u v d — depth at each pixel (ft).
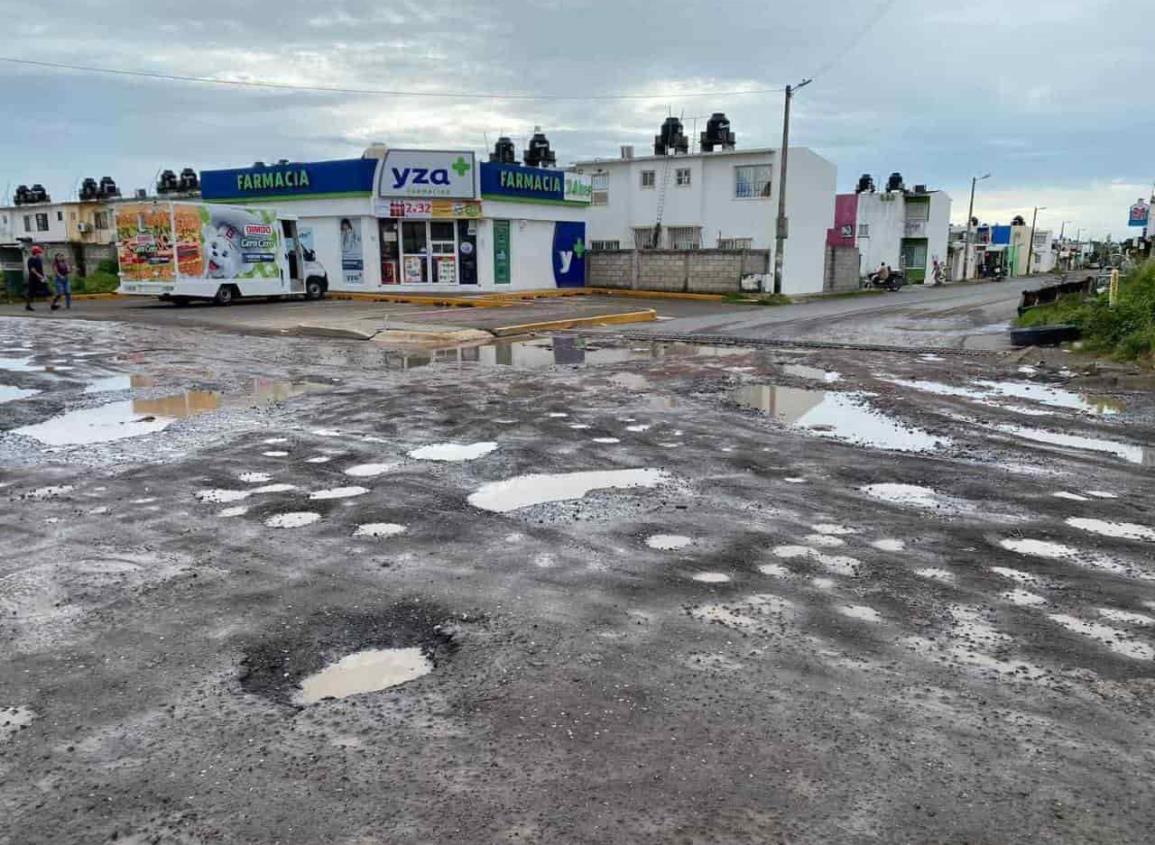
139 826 8.41
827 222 126.52
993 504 19.67
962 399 33.96
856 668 11.73
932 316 79.97
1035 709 10.71
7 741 9.89
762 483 21.38
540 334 61.11
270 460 23.39
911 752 9.75
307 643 12.43
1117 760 9.63
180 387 35.78
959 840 8.26
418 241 103.81
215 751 9.69
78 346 49.80
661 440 26.35
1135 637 12.80
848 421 29.53
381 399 33.35
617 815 8.59
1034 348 50.24
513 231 108.37
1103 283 78.54
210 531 17.39
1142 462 23.84
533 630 12.85
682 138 125.59
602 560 15.83
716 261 110.01
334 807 8.70
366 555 16.05
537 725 10.25
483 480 21.48
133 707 10.64
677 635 12.69
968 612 13.64
